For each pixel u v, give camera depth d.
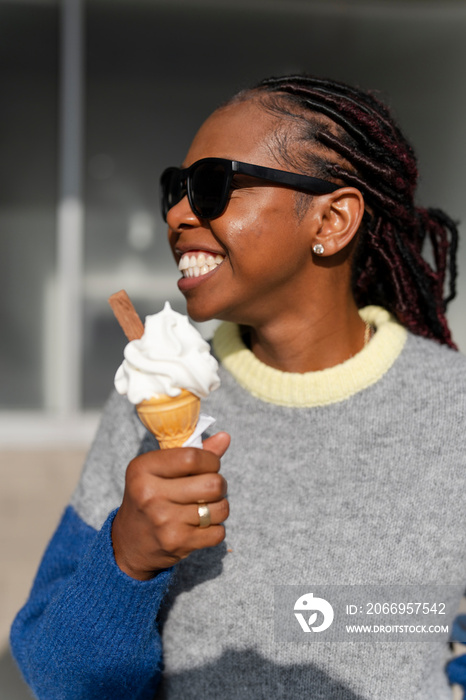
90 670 1.09
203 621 1.25
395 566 1.22
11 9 5.48
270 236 1.21
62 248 5.76
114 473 1.33
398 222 1.37
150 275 5.93
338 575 1.23
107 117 5.69
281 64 5.71
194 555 1.26
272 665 1.22
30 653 1.16
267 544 1.25
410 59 5.76
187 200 1.27
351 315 1.40
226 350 1.41
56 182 5.73
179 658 1.27
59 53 5.55
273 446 1.31
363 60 5.75
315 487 1.27
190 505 0.94
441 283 1.59
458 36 5.75
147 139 5.74
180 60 5.65
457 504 1.24
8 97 5.59
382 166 1.29
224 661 1.24
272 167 1.21
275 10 5.63
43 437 5.96
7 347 5.92
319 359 1.36
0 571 3.67
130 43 5.60
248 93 1.33
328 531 1.24
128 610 1.06
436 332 1.51
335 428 1.29
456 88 5.80
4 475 5.18
